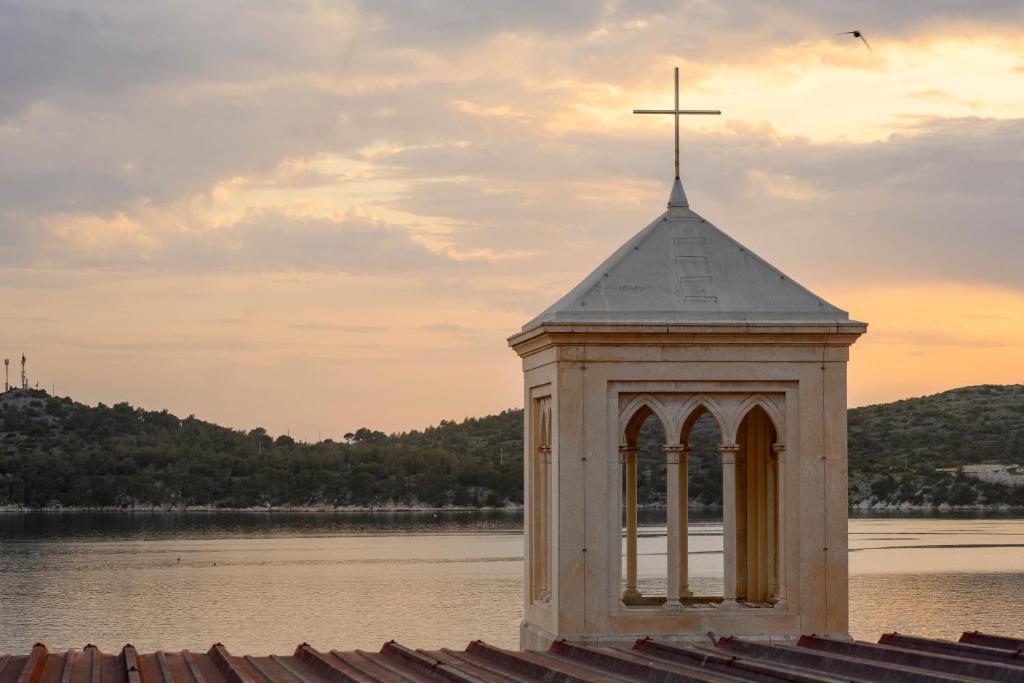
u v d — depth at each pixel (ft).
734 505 71.41
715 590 387.34
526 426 78.64
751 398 71.67
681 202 75.87
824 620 71.10
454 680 54.44
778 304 71.92
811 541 71.31
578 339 70.18
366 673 59.26
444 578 651.66
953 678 50.14
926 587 567.59
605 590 69.82
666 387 70.90
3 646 440.04
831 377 71.61
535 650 72.74
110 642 451.12
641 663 58.13
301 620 498.69
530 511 77.25
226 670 58.29
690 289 71.87
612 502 70.18
